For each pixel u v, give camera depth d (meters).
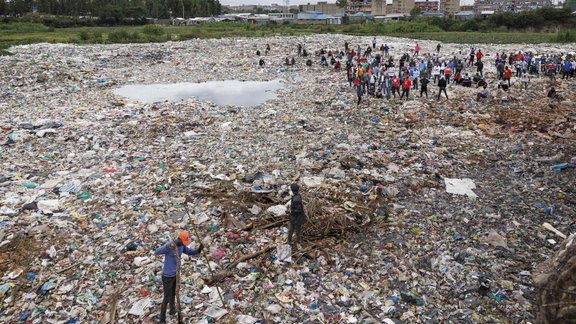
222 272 9.30
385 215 11.77
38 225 11.16
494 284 8.85
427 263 9.73
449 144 17.53
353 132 19.03
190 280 9.08
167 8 136.75
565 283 6.44
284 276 9.27
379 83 27.86
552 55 38.84
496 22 83.56
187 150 16.98
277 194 12.93
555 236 10.75
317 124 20.25
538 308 7.05
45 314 8.20
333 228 10.97
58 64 35.94
